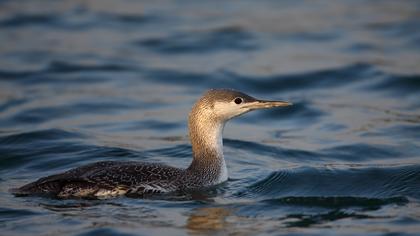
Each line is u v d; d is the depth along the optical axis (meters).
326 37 26.23
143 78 22.33
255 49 25.14
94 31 27.22
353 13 29.06
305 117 19.12
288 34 26.62
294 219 12.00
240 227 11.58
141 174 12.66
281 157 15.81
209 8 30.16
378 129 17.64
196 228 11.41
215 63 23.73
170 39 26.08
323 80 21.98
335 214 12.24
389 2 30.47
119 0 31.22
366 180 13.85
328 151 16.16
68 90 21.08
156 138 17.08
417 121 18.19
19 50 24.83
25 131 16.84
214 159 13.58
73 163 14.93
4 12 29.14
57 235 11.02
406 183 13.73
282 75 22.17
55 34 26.84
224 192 13.30
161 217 11.83
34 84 21.67
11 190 12.49
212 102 13.45
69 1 30.91
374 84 21.48
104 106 19.70
